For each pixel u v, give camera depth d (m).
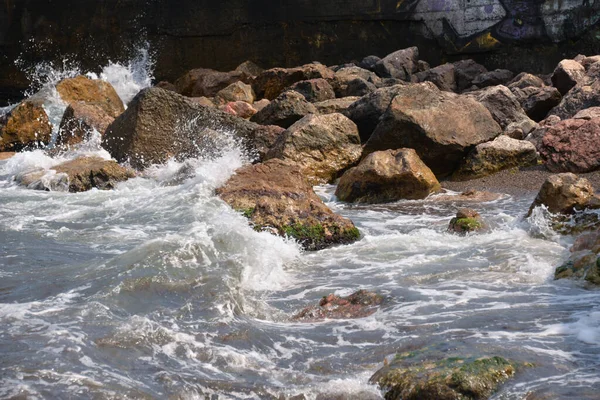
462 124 13.62
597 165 12.68
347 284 7.35
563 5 21.89
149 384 4.91
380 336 5.79
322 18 24.91
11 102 26.97
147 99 14.33
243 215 9.76
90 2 26.66
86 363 5.17
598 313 5.96
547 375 4.75
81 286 6.99
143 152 14.20
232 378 5.04
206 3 25.89
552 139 13.27
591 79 16.44
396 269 7.79
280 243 8.72
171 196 11.27
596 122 13.06
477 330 5.71
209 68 26.14
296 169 11.09
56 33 26.95
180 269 7.39
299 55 25.31
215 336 5.82
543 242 8.48
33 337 5.61
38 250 8.59
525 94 16.80
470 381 4.57
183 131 14.48
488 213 10.59
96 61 26.80
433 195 12.15
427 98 13.74
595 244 7.57
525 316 6.01
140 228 9.76
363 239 9.17
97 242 9.05
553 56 22.22
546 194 9.06
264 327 6.09
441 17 23.59
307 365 5.29
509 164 13.41
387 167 11.93
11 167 14.36
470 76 21.84
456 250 8.38
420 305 6.47
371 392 4.71
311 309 6.55
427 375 4.68
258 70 24.97
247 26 25.69
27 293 6.86
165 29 26.30
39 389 4.73
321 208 9.62
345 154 13.85
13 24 27.03
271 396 4.75
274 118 16.45
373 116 15.19
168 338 5.69
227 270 7.49
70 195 12.22
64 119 15.98
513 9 22.56
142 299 6.68
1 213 10.86
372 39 24.52
